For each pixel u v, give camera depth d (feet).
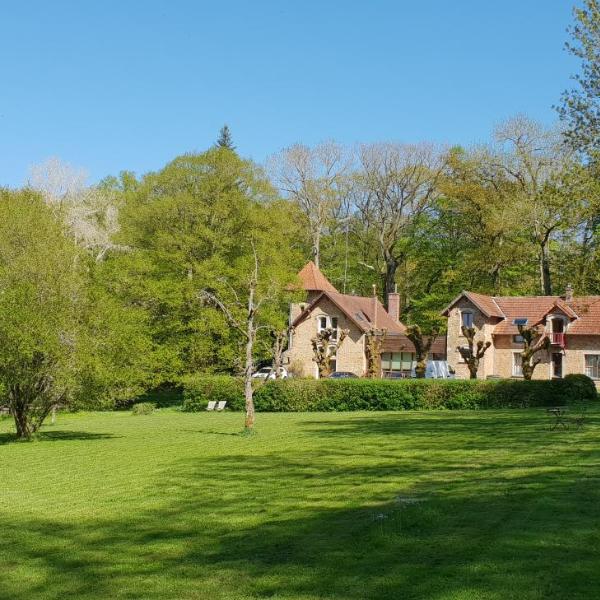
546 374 190.60
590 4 109.81
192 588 30.50
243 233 184.24
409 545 33.94
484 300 198.80
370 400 141.79
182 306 174.29
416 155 241.96
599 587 26.94
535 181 201.87
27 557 37.37
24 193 133.49
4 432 120.37
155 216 180.04
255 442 86.48
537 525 36.04
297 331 214.28
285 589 29.32
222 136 266.36
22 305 96.99
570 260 124.67
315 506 45.06
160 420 136.77
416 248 242.17
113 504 50.44
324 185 250.37
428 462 61.72
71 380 97.71
